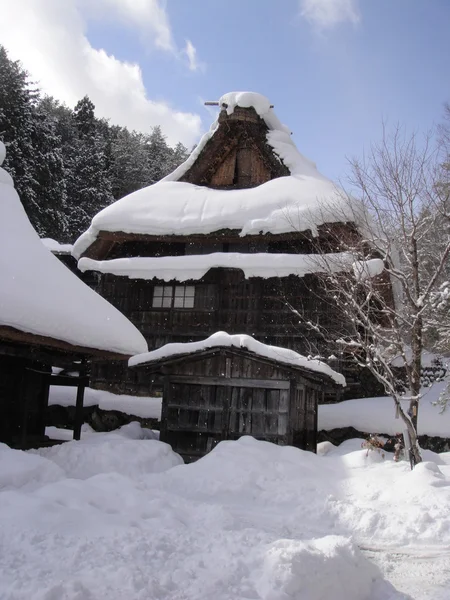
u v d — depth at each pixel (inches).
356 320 462.0
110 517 197.8
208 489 313.1
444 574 201.9
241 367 445.4
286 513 285.6
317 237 634.8
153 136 2187.5
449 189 480.1
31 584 131.2
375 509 277.9
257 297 646.5
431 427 594.6
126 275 685.3
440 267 445.7
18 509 186.1
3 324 300.4
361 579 170.6
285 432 426.6
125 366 680.4
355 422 619.8
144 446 387.5
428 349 668.7
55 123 1521.9
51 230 1160.2
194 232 688.4
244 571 153.5
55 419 617.9
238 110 768.9
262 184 751.7
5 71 1131.3
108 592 129.9
